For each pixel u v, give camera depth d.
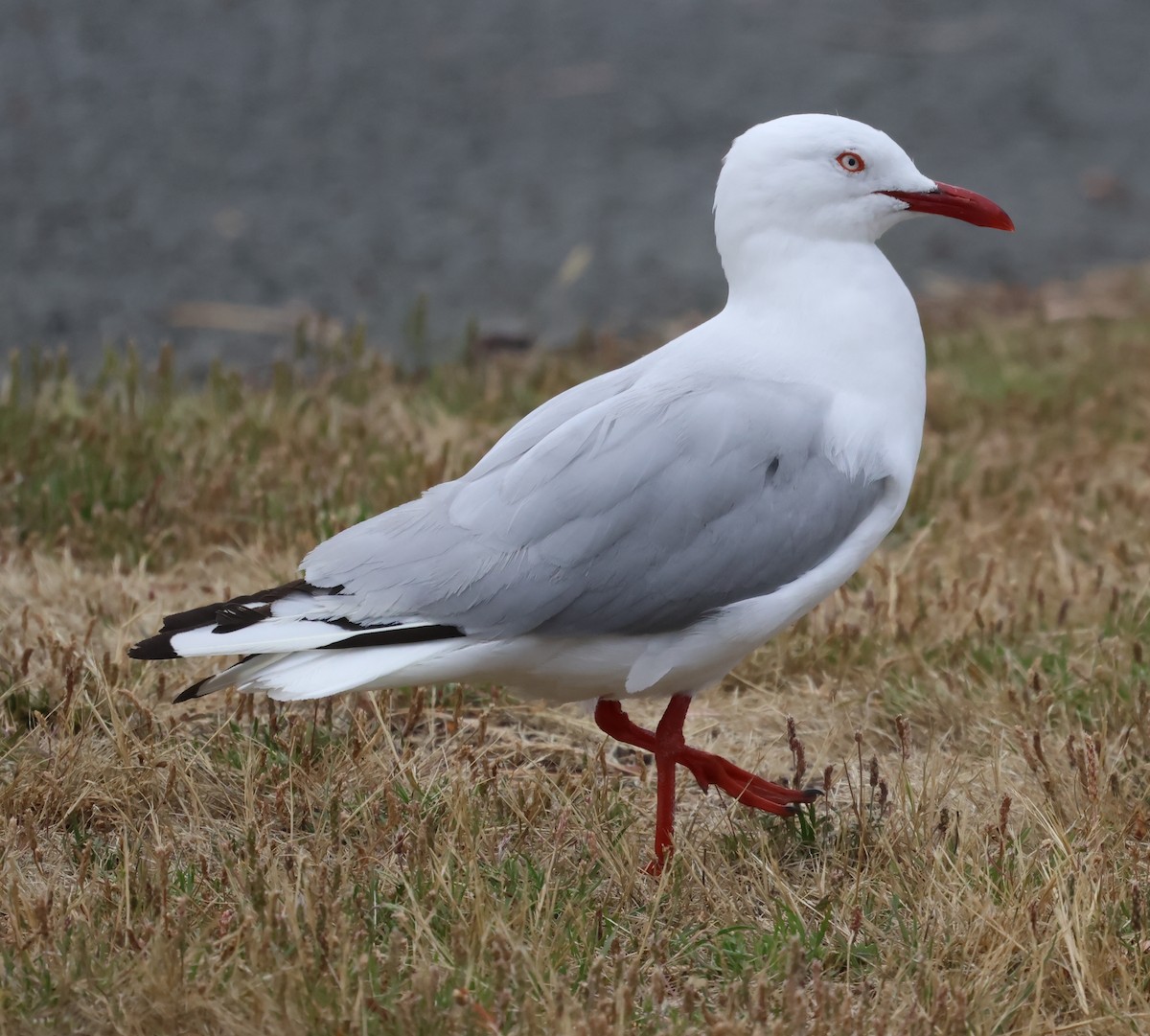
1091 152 28.73
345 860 8.12
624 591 7.84
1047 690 10.13
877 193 8.68
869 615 11.25
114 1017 6.88
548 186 26.09
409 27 35.44
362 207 24.78
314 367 17.81
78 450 13.09
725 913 7.99
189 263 21.86
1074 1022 7.20
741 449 7.98
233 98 29.84
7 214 23.34
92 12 34.53
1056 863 8.19
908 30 36.31
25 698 9.69
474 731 9.97
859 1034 6.93
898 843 8.45
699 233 24.00
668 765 8.58
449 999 7.12
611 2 37.62
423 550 7.91
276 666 7.85
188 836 8.55
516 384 16.59
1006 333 18.95
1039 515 12.75
